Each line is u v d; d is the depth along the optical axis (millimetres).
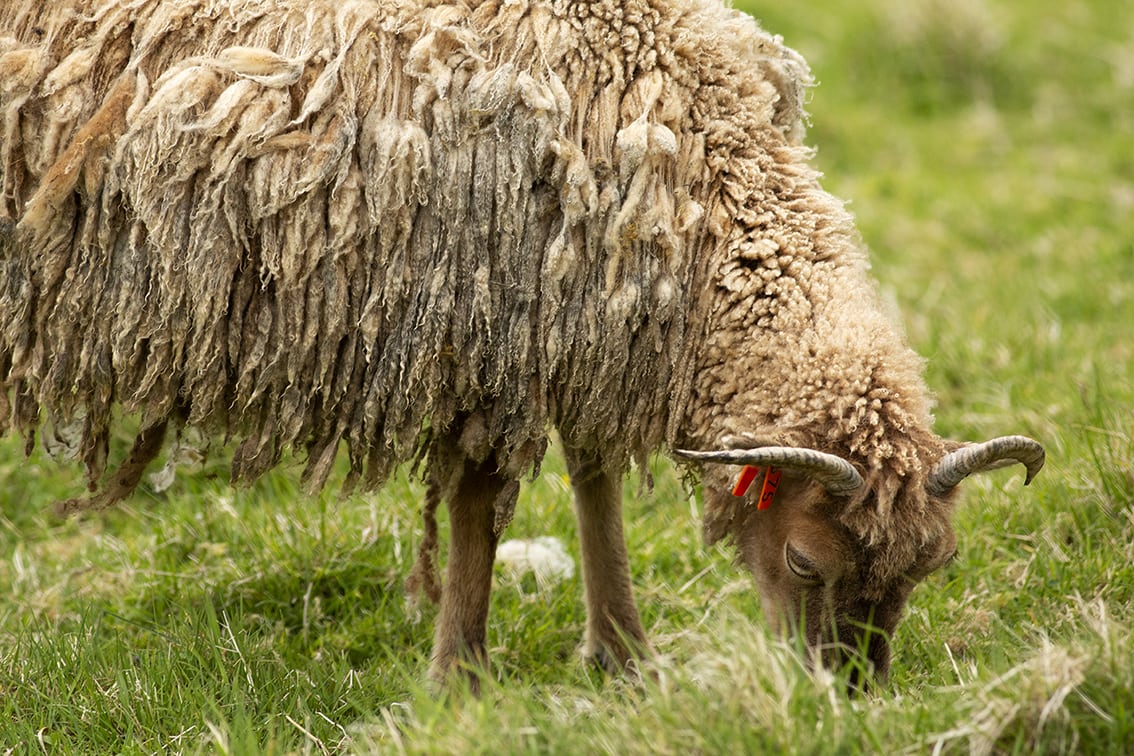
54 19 14828
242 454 15625
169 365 15133
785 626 14352
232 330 14828
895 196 34656
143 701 15188
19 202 14984
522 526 20641
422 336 14688
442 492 16250
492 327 14789
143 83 14688
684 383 15094
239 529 20125
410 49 14719
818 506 14281
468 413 15461
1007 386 23234
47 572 19938
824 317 14719
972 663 14555
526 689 13820
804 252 15055
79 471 22469
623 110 14844
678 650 16516
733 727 11953
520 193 14547
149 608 18609
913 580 14469
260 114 14422
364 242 14609
